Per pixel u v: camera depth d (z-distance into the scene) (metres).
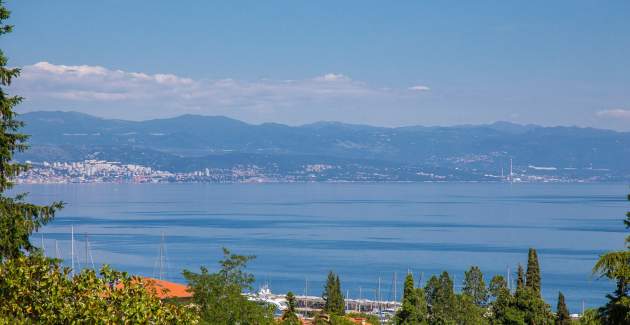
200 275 63.03
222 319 61.16
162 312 37.06
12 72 45.22
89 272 36.00
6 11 44.59
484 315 135.50
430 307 130.62
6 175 45.62
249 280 65.06
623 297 39.47
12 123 46.03
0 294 34.66
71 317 34.22
